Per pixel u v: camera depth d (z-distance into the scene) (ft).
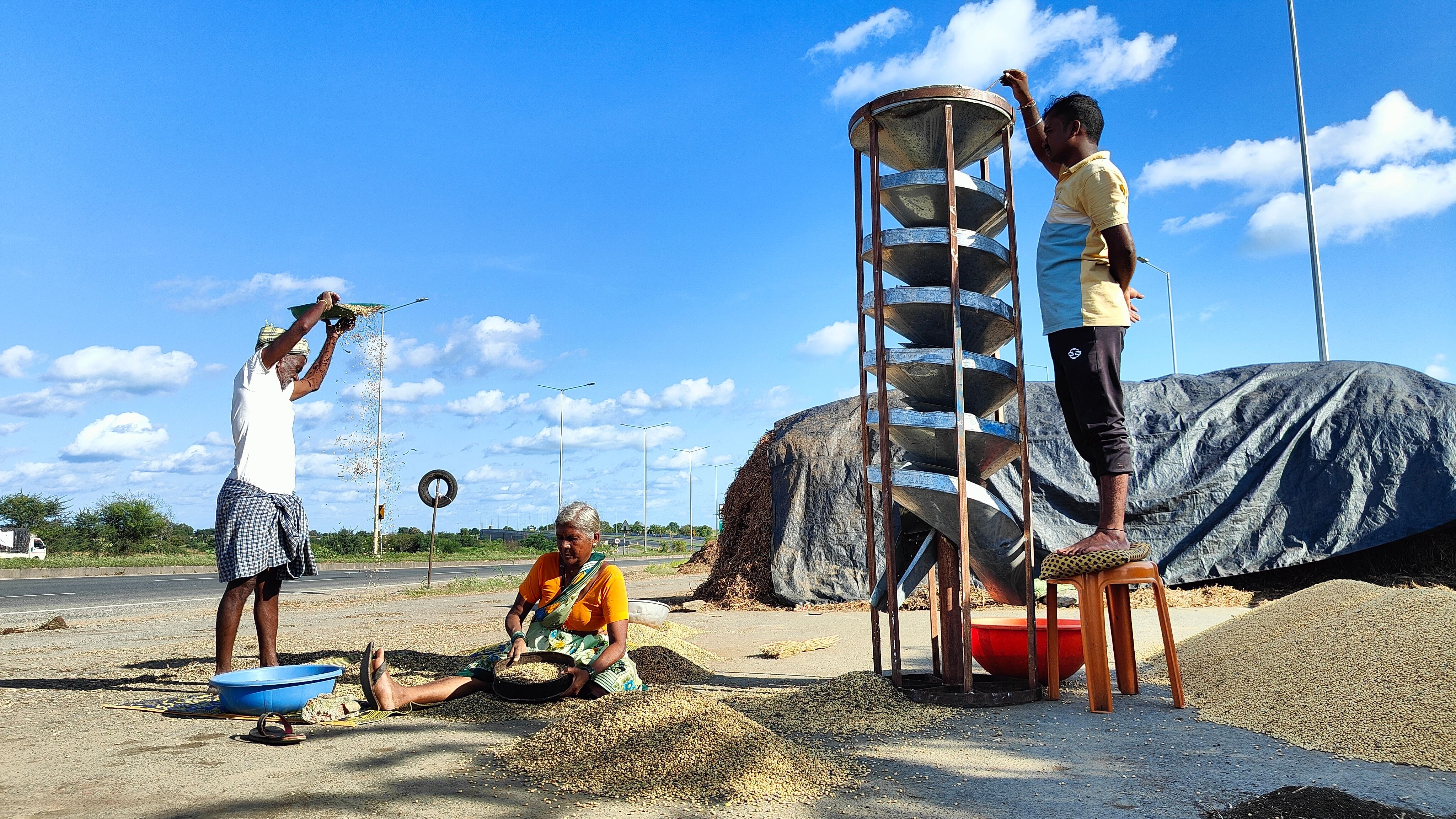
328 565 118.42
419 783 8.64
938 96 12.79
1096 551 11.94
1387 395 31.99
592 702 10.84
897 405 37.55
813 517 35.83
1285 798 7.64
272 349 14.76
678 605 36.09
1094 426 12.41
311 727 11.30
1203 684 13.19
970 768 9.09
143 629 28.32
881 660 15.11
